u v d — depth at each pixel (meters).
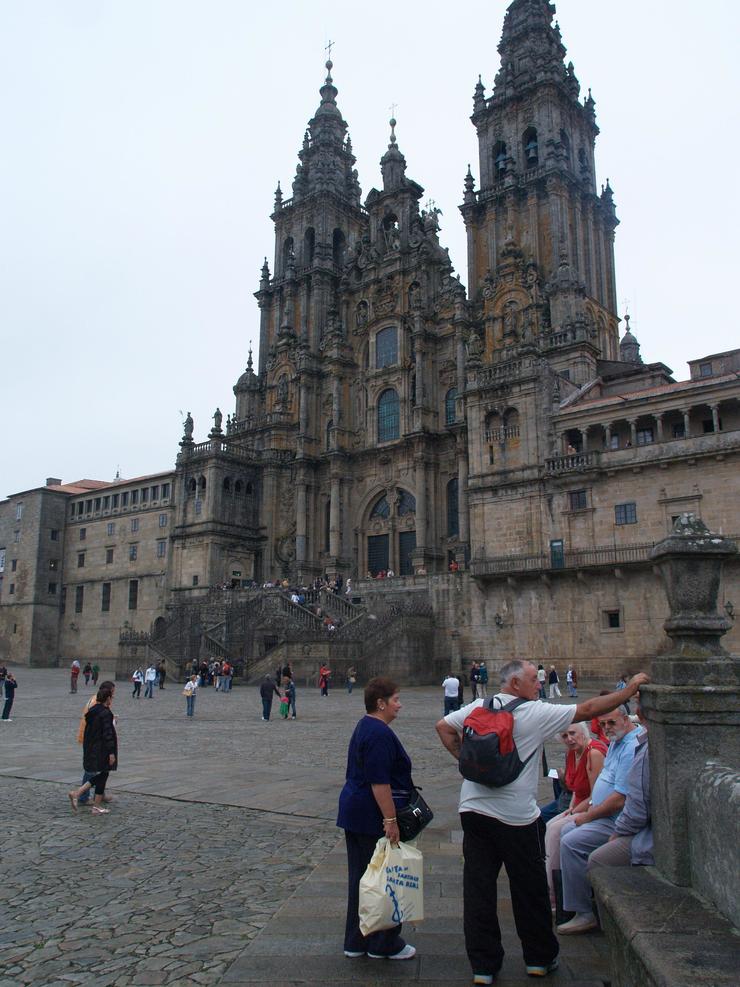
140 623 76.69
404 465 70.31
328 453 73.56
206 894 8.80
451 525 66.88
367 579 59.41
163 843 11.12
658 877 5.92
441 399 69.81
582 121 71.56
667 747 5.95
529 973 6.48
